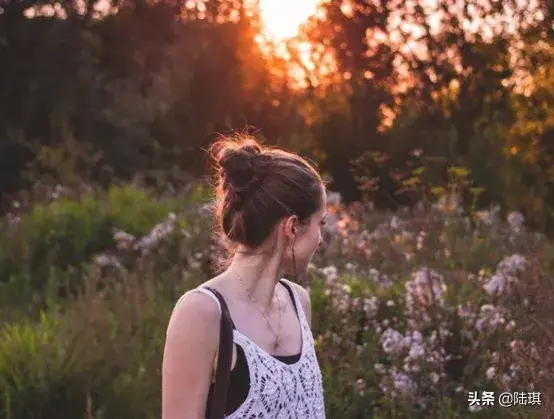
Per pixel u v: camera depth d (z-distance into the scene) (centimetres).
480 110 1839
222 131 1998
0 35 2052
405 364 489
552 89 1764
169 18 2106
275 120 1983
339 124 1858
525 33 1839
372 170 1717
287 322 222
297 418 210
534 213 1444
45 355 489
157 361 511
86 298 675
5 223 1039
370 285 667
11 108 2039
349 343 531
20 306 786
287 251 214
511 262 507
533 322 443
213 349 205
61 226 976
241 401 204
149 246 807
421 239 709
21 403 462
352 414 485
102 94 2058
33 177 1812
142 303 634
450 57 1920
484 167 1564
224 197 220
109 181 1878
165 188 1684
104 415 466
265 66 2041
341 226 815
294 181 213
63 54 2070
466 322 516
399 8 1986
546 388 420
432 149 1725
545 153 1619
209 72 1995
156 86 2070
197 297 206
